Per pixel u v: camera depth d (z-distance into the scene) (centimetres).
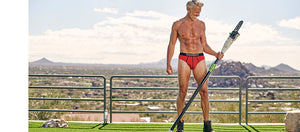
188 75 547
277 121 915
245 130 657
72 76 737
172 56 559
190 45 544
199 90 555
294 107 1020
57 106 1002
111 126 687
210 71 535
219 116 932
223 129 666
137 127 677
